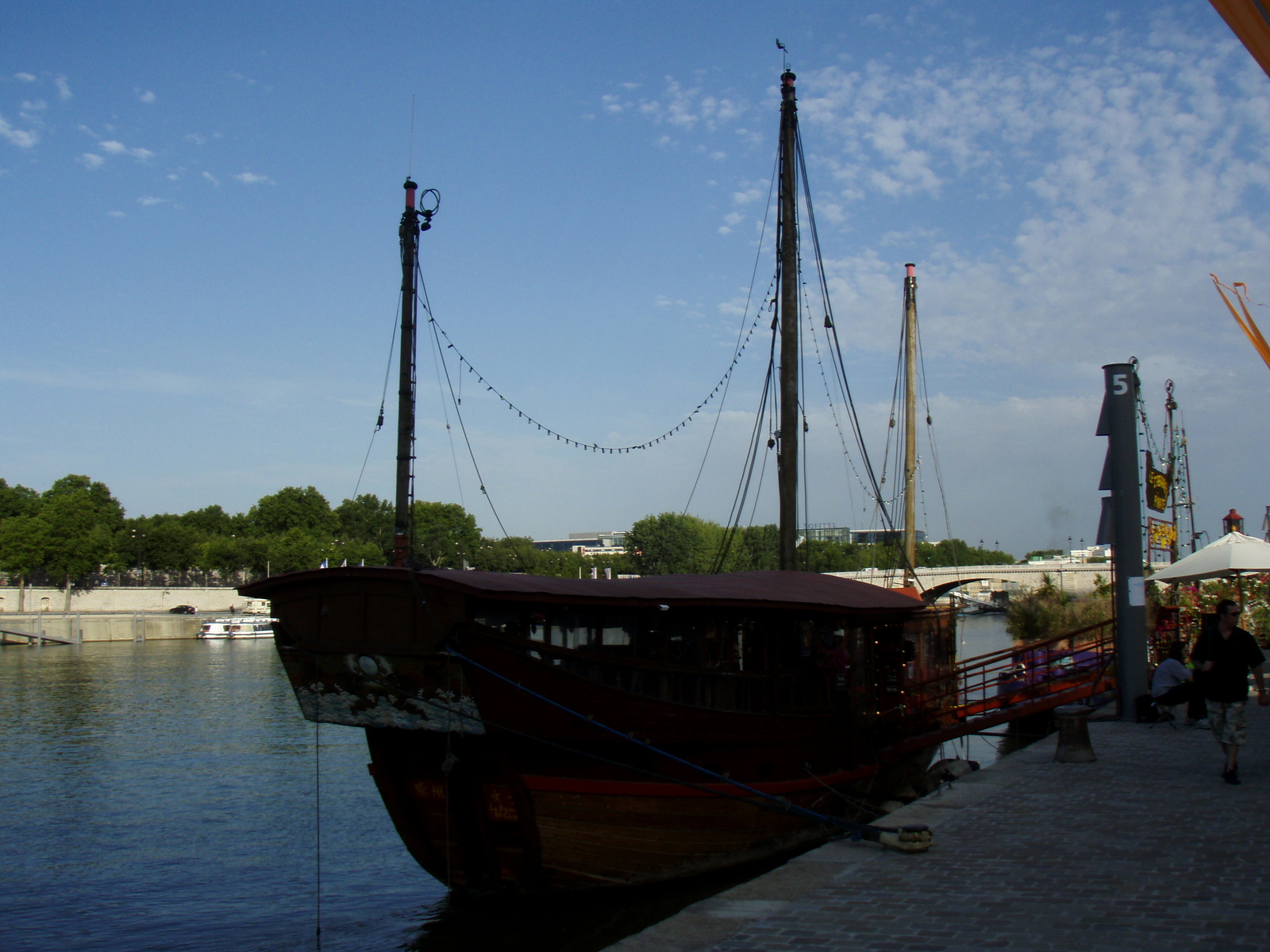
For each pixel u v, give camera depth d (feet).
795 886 28.76
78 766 92.43
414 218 72.18
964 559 481.05
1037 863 29.94
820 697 55.88
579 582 47.09
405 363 71.15
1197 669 41.78
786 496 83.66
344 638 44.42
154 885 55.26
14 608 330.75
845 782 57.31
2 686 166.50
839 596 58.54
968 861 30.58
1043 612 141.49
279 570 379.14
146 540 375.04
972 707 79.77
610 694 44.32
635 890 47.57
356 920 48.65
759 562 244.63
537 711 43.24
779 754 52.26
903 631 72.13
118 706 138.00
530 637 43.93
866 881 28.94
